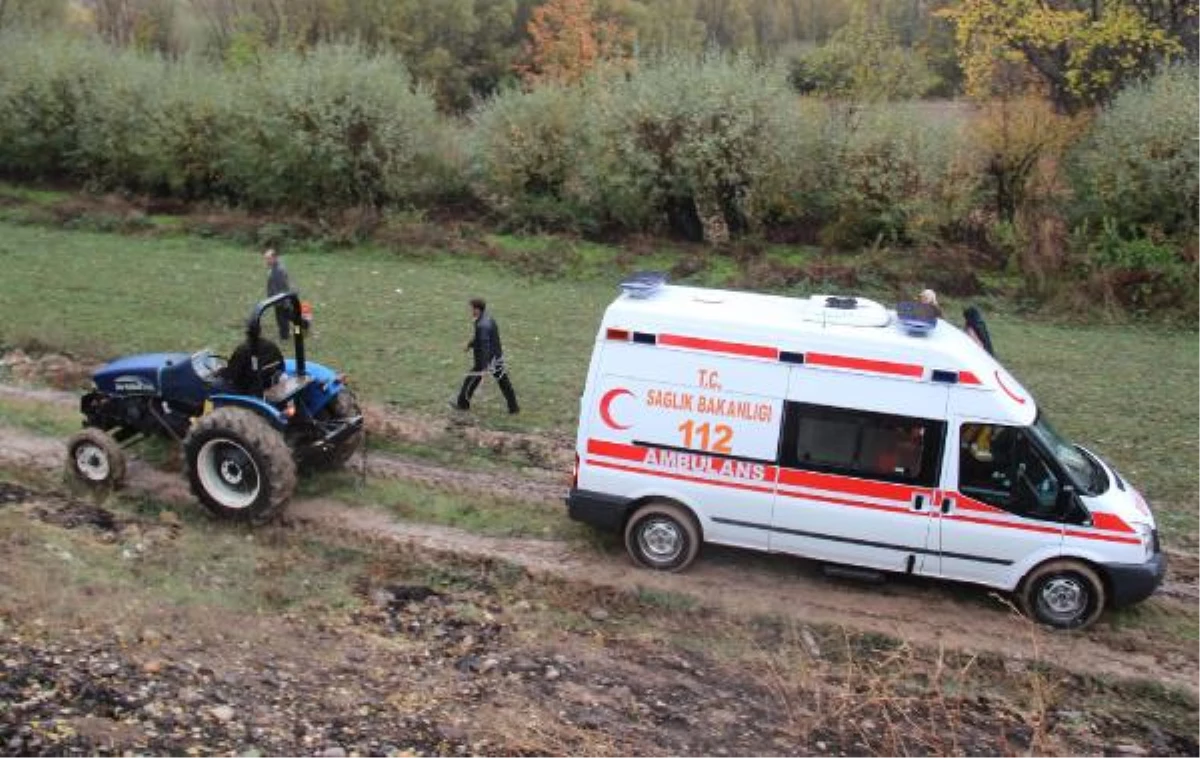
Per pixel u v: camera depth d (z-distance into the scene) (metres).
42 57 29.94
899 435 9.59
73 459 11.14
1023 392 10.01
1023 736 8.00
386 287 21.09
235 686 7.55
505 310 19.67
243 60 34.28
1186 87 21.72
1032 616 9.63
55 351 15.91
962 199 23.30
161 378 11.22
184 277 21.23
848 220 23.94
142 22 50.06
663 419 10.04
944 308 20.59
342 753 6.84
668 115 24.19
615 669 8.56
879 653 9.08
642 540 10.25
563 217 25.91
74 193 29.83
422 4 53.62
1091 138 23.19
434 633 8.91
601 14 53.62
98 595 8.60
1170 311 20.33
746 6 60.19
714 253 24.20
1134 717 8.39
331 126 25.83
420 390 14.98
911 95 32.28
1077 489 9.40
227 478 10.59
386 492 11.53
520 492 11.81
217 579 9.42
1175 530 11.47
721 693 8.32
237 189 28.17
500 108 26.62
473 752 7.07
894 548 9.75
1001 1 28.16
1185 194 21.12
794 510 9.86
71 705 6.91
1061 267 21.44
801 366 9.73
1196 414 15.17
